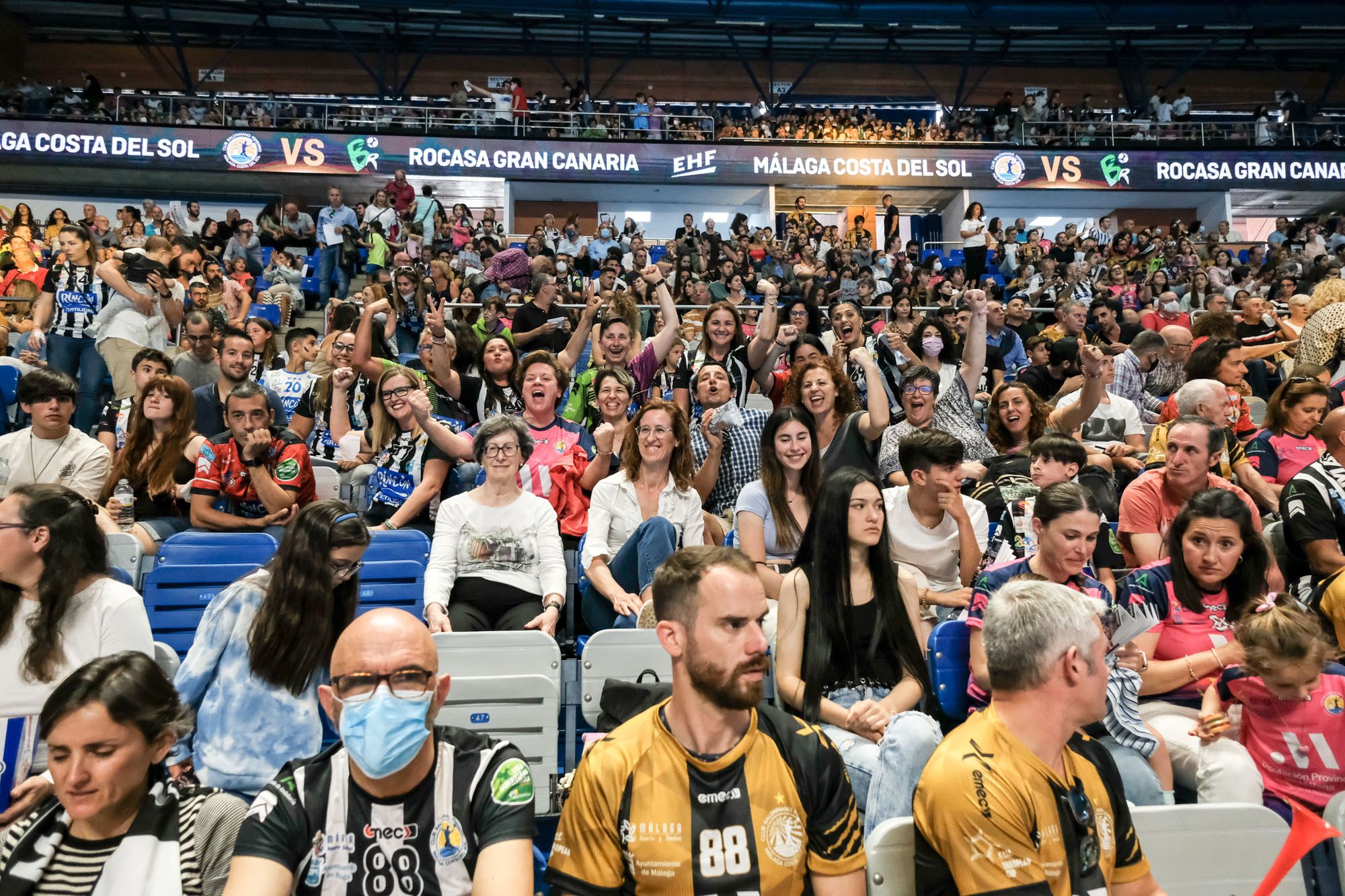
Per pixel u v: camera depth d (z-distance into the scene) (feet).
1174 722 10.12
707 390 18.61
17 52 70.13
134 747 6.74
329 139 58.70
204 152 57.52
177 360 21.45
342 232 43.32
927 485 12.89
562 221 66.03
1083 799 6.78
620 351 21.24
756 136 64.95
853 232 58.70
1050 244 57.06
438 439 16.01
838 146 63.31
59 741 6.62
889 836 7.05
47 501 9.07
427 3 66.39
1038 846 6.58
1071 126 66.74
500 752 6.70
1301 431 16.84
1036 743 6.78
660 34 75.10
